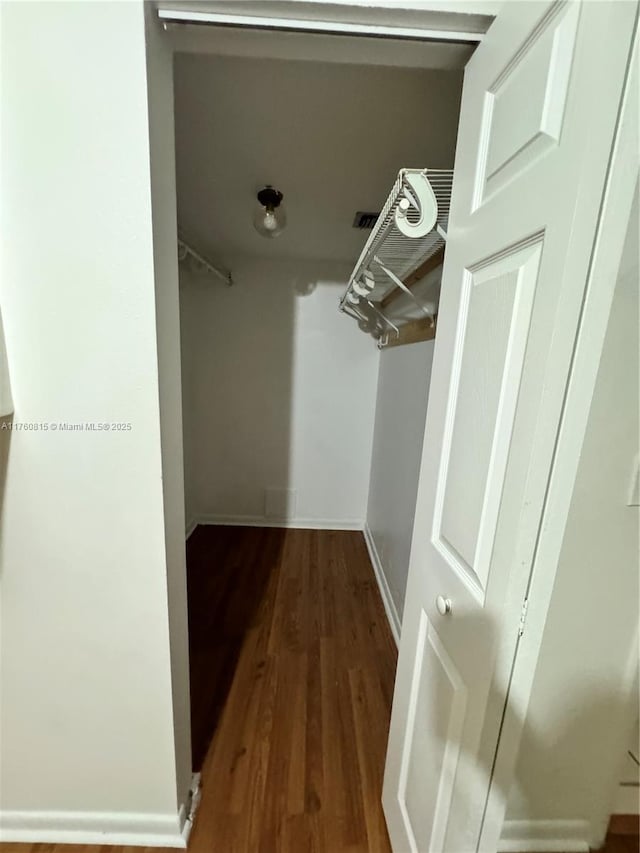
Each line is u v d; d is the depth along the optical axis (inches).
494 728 28.6
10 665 41.3
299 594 94.4
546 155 22.3
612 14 17.9
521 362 24.5
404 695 44.0
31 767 44.6
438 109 49.1
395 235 52.9
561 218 20.8
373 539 112.0
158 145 32.4
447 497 34.8
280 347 118.4
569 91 20.5
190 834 47.4
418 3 28.5
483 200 30.0
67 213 31.3
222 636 79.9
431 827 36.0
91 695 42.3
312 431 123.6
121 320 33.3
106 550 38.3
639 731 40.2
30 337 33.4
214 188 69.9
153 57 30.4
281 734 60.0
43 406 34.8
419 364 75.5
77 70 29.0
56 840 46.3
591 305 21.4
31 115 29.7
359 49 32.4
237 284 114.3
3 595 39.4
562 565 35.5
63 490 36.8
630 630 37.6
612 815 43.3
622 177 19.9
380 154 58.6
